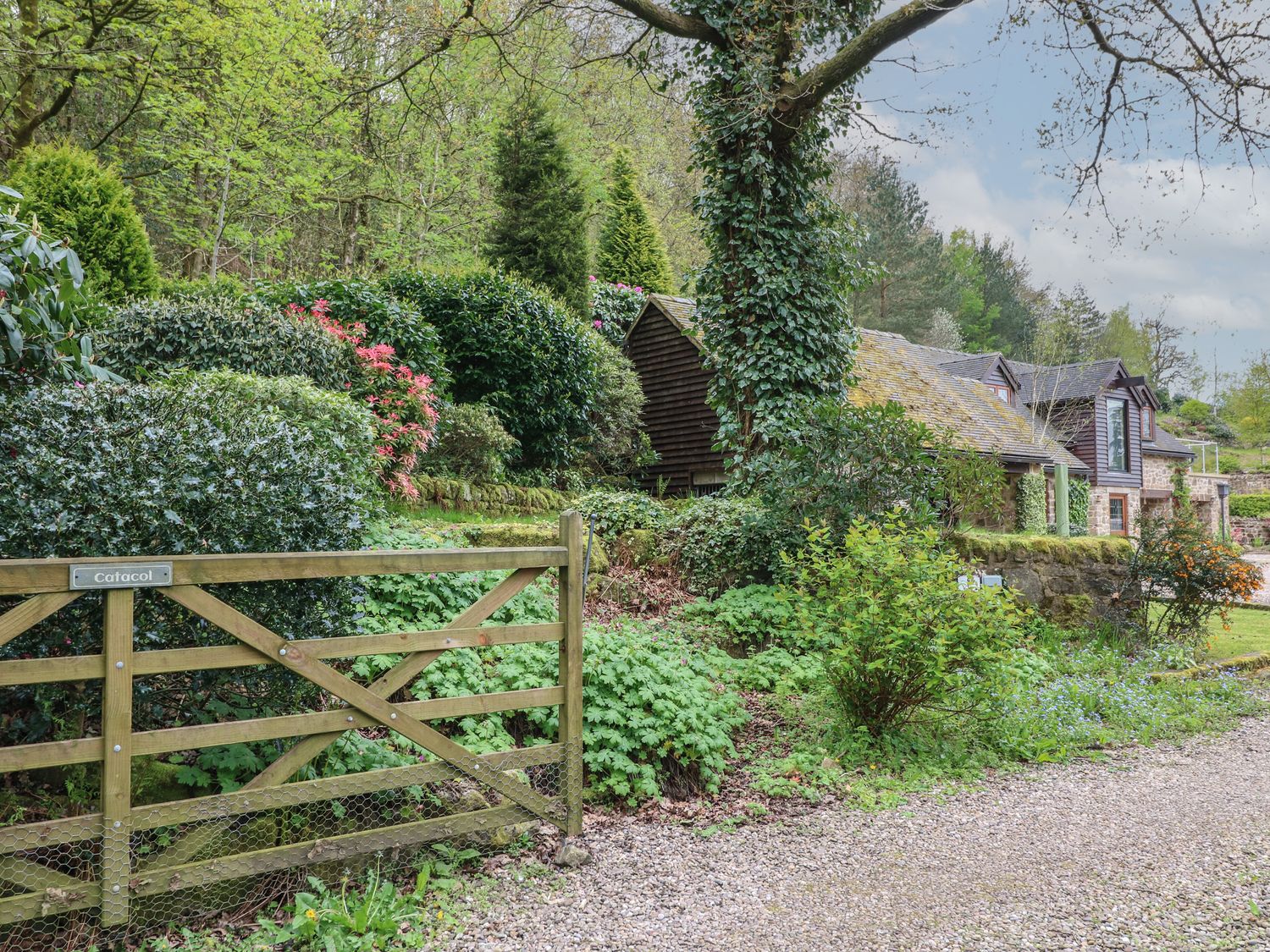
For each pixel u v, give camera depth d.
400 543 6.02
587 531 8.25
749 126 9.80
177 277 18.88
